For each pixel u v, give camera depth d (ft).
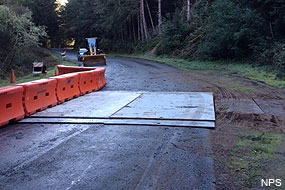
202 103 29.07
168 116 23.93
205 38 92.68
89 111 26.55
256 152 16.25
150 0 160.76
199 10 112.37
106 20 177.27
